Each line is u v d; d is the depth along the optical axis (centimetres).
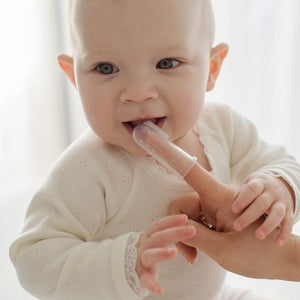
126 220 76
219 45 81
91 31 68
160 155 68
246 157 89
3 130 152
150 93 68
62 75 150
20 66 149
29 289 72
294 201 74
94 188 74
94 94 70
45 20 146
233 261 66
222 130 88
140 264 62
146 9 66
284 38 140
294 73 141
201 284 82
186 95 71
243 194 65
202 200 68
